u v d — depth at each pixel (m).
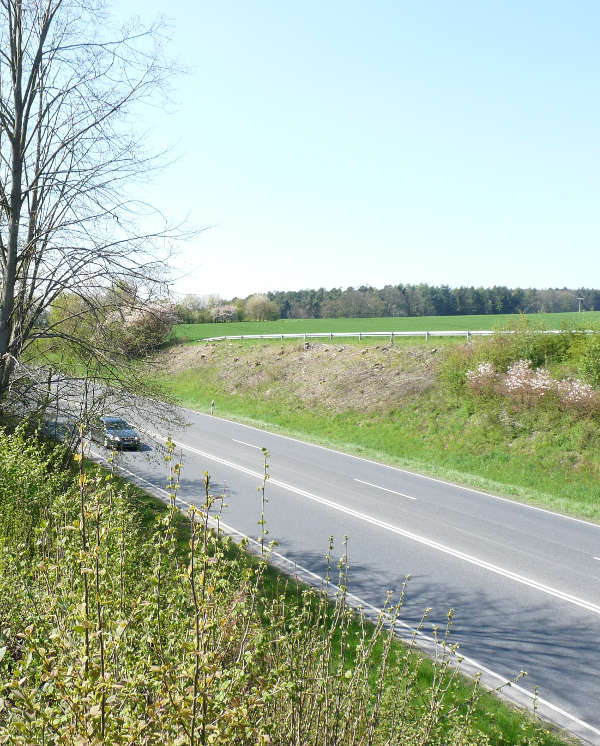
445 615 9.52
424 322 64.00
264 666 3.47
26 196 10.94
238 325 70.50
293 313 112.81
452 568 11.49
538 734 6.27
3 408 11.17
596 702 7.31
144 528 7.98
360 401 29.30
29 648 2.60
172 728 2.57
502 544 12.93
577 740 6.52
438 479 19.22
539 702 7.24
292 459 21.36
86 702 2.30
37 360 12.54
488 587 10.66
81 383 11.44
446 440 23.78
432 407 26.34
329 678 3.95
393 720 4.23
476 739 5.44
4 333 10.66
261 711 3.04
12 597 4.11
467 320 64.19
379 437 25.59
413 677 5.55
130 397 11.59
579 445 20.62
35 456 7.83
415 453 23.53
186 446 22.64
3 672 3.14
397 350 33.84
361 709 4.00
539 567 11.66
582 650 8.57
